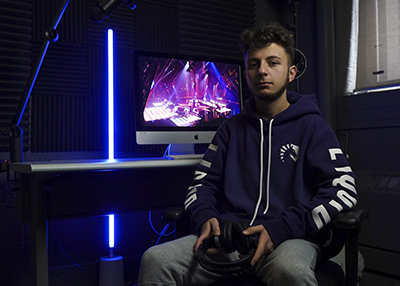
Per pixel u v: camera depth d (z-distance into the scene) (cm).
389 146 216
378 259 204
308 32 255
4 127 196
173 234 239
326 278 98
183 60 193
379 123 219
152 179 168
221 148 135
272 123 127
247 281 101
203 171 134
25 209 145
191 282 108
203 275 108
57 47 207
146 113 182
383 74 229
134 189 164
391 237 198
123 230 225
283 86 125
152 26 232
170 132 185
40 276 135
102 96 218
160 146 232
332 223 107
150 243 233
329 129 122
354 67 252
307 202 117
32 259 143
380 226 203
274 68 123
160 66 188
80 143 212
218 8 254
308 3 256
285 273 90
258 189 123
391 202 199
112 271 200
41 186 136
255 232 101
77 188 151
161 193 170
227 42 258
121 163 139
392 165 214
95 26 217
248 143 130
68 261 210
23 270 200
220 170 133
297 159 122
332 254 115
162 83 187
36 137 202
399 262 195
